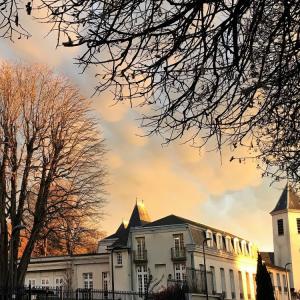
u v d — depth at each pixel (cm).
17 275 3094
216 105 654
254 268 6662
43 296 3123
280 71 663
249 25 627
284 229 8388
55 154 3256
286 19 593
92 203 3394
